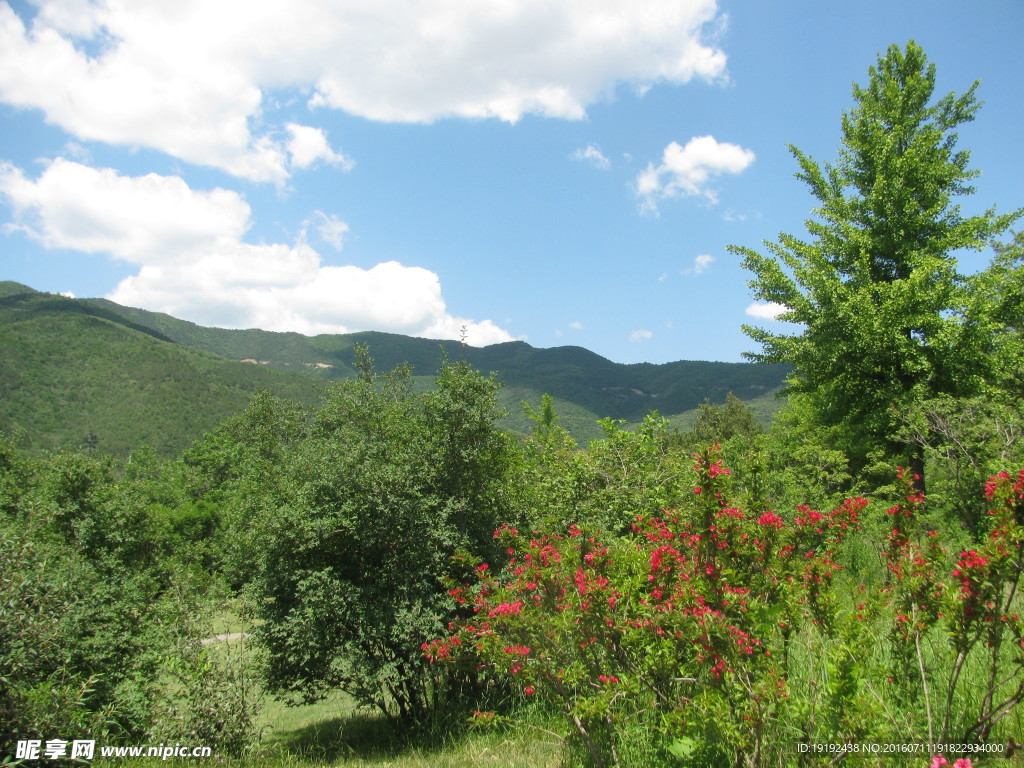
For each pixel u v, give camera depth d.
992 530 3.04
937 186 17.55
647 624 3.48
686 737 3.16
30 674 5.10
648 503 8.34
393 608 7.58
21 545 5.50
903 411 14.55
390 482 8.16
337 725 9.51
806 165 18.53
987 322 15.20
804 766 2.95
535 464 10.20
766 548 3.65
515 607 3.81
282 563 8.07
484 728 5.90
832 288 16.31
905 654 3.19
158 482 31.52
